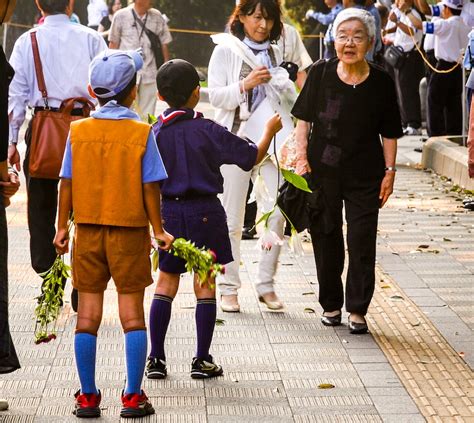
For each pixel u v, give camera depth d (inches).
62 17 398.6
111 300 419.2
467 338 376.8
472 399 314.7
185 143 327.6
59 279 313.6
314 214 385.1
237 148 329.7
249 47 406.3
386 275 466.9
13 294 426.6
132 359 297.0
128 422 295.1
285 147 387.5
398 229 567.8
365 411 304.8
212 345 366.3
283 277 464.8
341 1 954.1
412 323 393.4
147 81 786.8
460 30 800.3
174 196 328.8
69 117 394.6
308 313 408.2
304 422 296.4
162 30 794.8
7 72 289.3
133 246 295.4
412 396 317.1
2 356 287.0
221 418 299.3
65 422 294.5
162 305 332.2
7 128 289.7
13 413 300.7
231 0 1546.5
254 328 387.2
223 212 336.2
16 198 643.5
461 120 826.8
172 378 333.1
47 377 331.0
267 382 329.7
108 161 292.7
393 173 384.2
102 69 295.1
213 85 405.7
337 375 336.2
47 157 392.2
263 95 404.8
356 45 370.3
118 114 295.4
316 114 383.6
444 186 703.1
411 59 949.2
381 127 382.9
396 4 903.7
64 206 299.7
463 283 453.1
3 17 294.0
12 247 513.7
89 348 297.9
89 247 296.4
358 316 382.3
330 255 389.4
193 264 295.1
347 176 382.3
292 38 423.5
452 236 551.5
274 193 404.2
